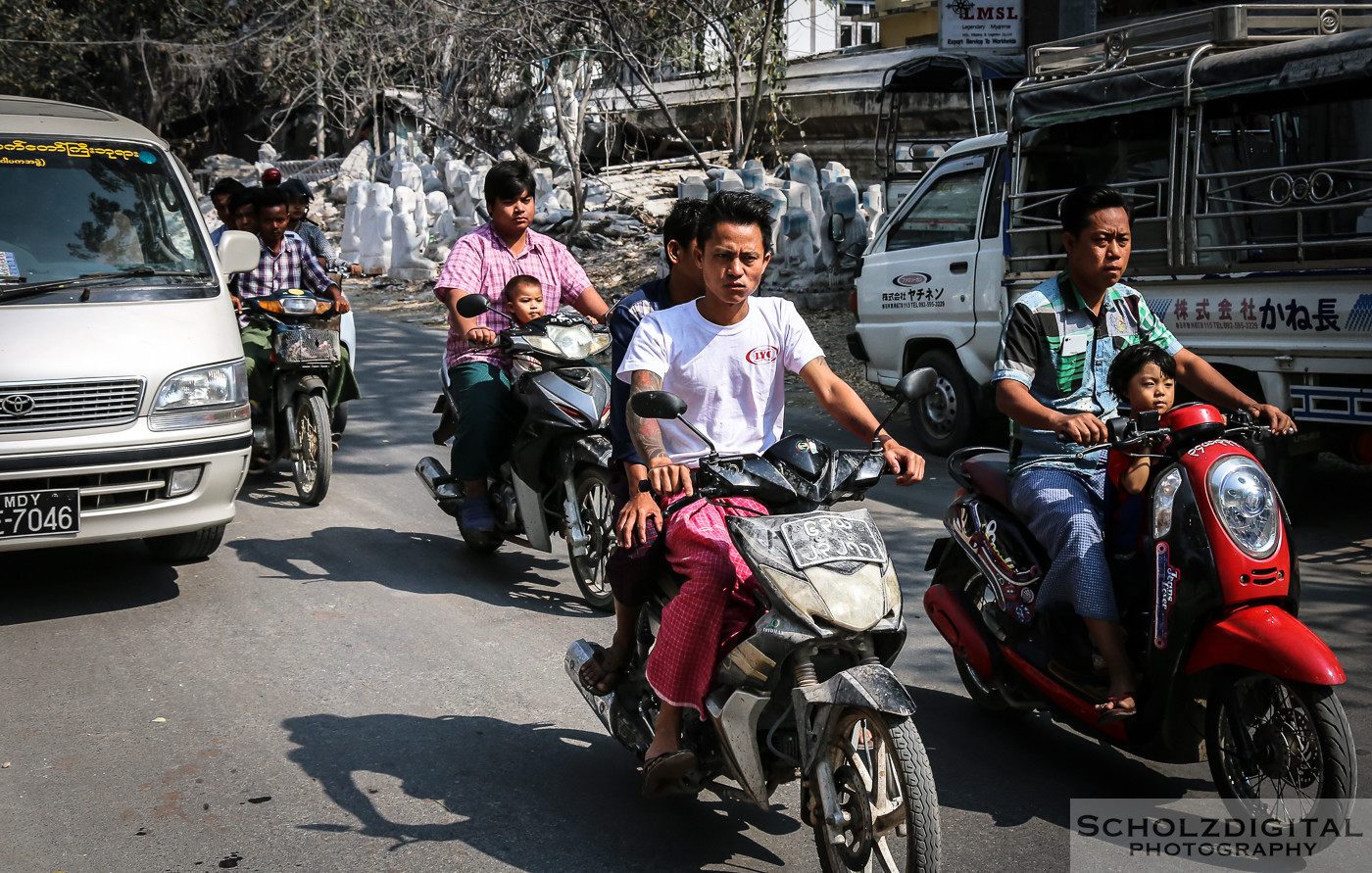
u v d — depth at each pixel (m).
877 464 3.03
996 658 3.88
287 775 3.70
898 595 2.91
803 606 2.80
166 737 3.96
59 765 3.75
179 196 6.06
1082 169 7.52
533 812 3.49
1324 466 7.56
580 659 3.67
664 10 17.22
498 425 5.63
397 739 3.97
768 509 3.05
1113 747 3.90
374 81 25.97
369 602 5.35
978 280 7.68
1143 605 3.50
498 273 5.77
